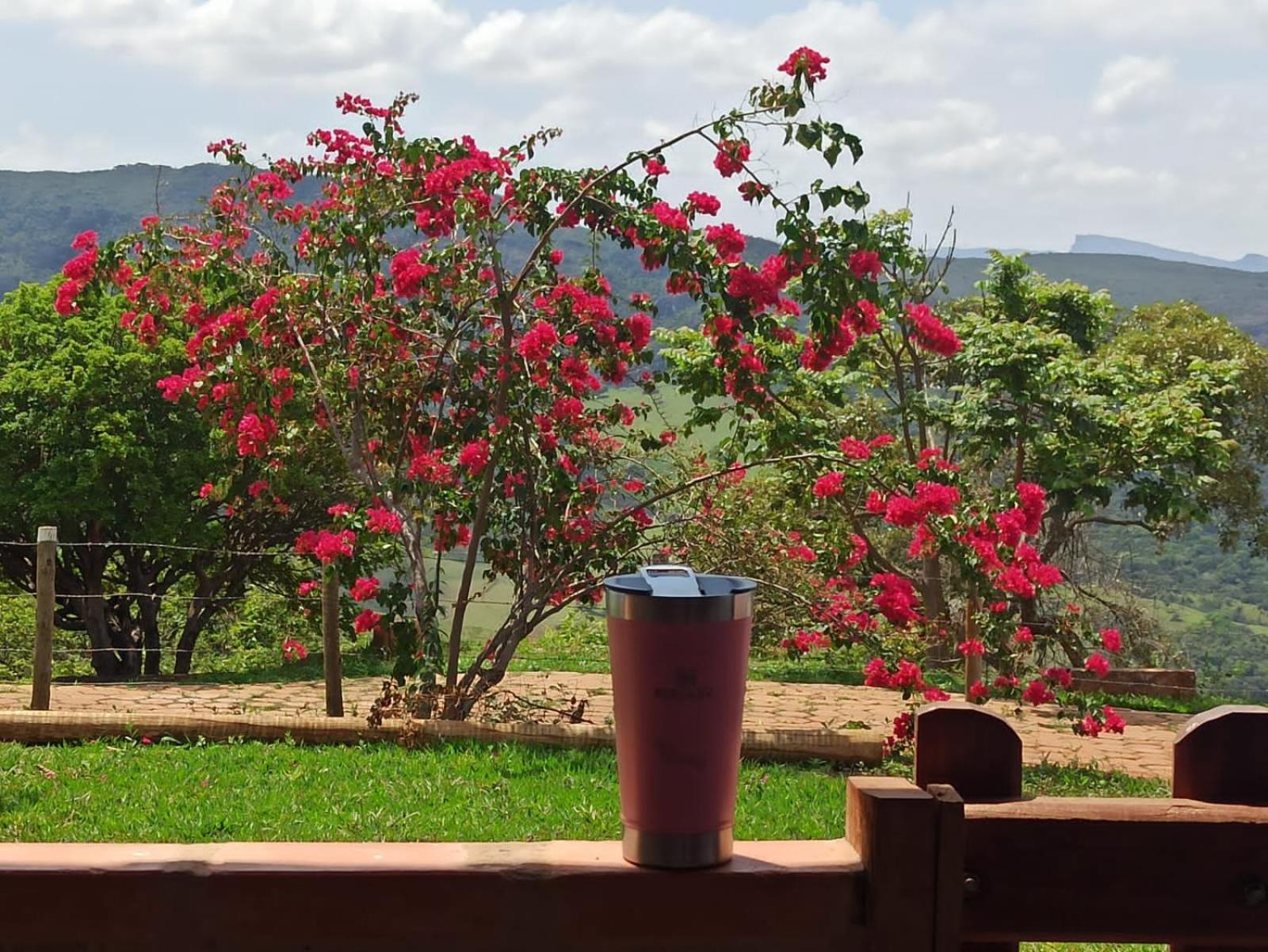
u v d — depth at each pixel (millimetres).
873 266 9148
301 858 2287
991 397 16625
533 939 2262
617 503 11023
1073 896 2297
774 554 11109
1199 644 26312
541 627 18172
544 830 6734
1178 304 30844
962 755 2377
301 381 10867
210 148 11164
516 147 10281
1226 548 29984
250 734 9305
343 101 10672
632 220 9602
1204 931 2305
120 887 2244
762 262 10062
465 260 10180
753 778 8508
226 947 2244
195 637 28578
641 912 2260
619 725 2311
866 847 2275
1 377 23828
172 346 23141
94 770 8070
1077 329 21969
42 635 10820
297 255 10953
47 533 10875
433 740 9250
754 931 2266
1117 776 10078
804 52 8789
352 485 21969
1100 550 22578
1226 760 2406
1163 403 17391
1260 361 28656
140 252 11273
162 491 23406
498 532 10445
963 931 2295
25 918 2236
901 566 19719
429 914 2254
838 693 14586
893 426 21250
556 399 10281
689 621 2230
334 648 10461
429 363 10805
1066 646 11188
